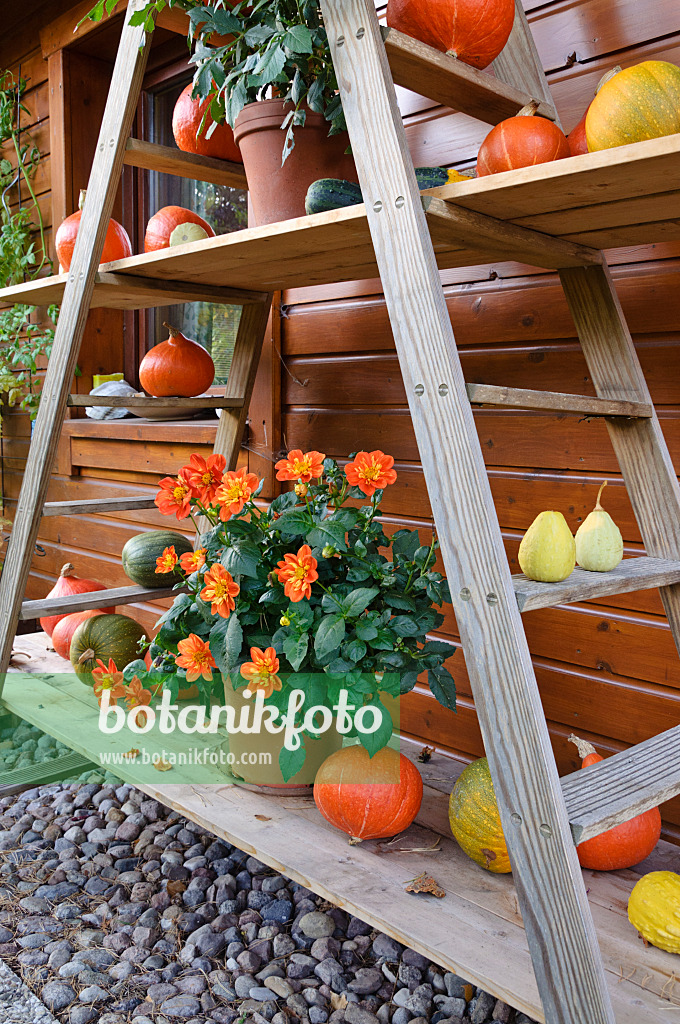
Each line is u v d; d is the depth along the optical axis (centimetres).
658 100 111
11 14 343
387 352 210
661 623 162
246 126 163
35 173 346
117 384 313
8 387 353
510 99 146
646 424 144
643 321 162
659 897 122
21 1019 135
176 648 178
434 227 121
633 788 108
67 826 201
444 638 202
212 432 250
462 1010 134
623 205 117
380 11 206
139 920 160
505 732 104
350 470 157
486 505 106
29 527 193
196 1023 133
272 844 146
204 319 296
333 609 146
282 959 148
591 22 165
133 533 300
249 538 157
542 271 177
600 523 130
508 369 185
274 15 152
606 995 96
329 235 142
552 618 179
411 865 140
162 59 297
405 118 202
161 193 311
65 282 195
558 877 99
